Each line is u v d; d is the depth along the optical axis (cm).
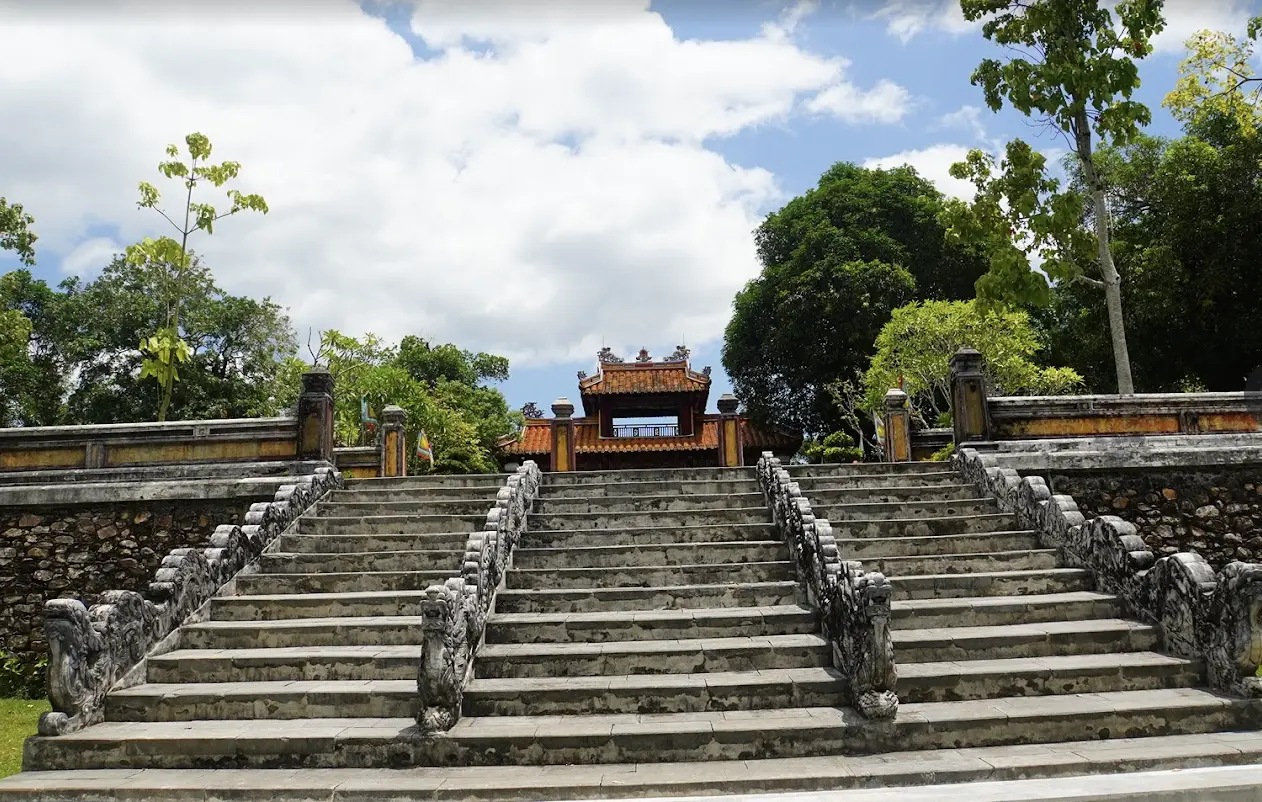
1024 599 825
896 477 1159
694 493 1151
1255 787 546
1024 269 1445
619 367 2994
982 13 1466
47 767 654
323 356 2391
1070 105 1425
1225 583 688
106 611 729
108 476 1175
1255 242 2167
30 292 2991
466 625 721
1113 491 1091
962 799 537
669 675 737
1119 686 707
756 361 3078
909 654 749
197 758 648
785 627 805
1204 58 1523
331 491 1159
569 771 612
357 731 655
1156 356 2427
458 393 3394
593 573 903
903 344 2097
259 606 866
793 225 3111
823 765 604
